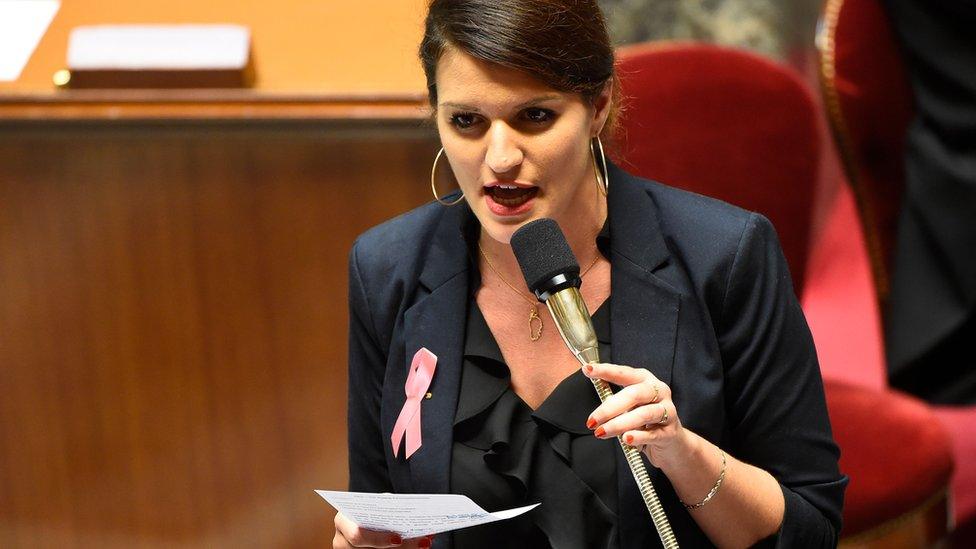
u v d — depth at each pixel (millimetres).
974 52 12672
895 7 12719
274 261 10500
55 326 10711
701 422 6516
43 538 11078
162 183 10398
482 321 6824
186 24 11000
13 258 10594
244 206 10398
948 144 13000
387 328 7086
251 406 10766
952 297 13289
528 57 5746
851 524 10242
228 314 10617
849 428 10859
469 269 6941
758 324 6609
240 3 11195
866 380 13625
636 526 6453
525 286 6773
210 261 10523
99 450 10914
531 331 6766
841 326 14086
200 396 10773
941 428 10906
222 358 10703
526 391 6746
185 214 10445
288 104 10180
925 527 10570
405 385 6953
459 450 6688
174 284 10578
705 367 6559
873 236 13312
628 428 5496
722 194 10797
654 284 6637
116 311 10648
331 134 10180
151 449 10898
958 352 13562
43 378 10805
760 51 17766
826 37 12570
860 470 10445
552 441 6566
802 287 11172
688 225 6750
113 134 10281
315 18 11047
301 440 10820
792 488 6688
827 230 14984
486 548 6707
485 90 5852
